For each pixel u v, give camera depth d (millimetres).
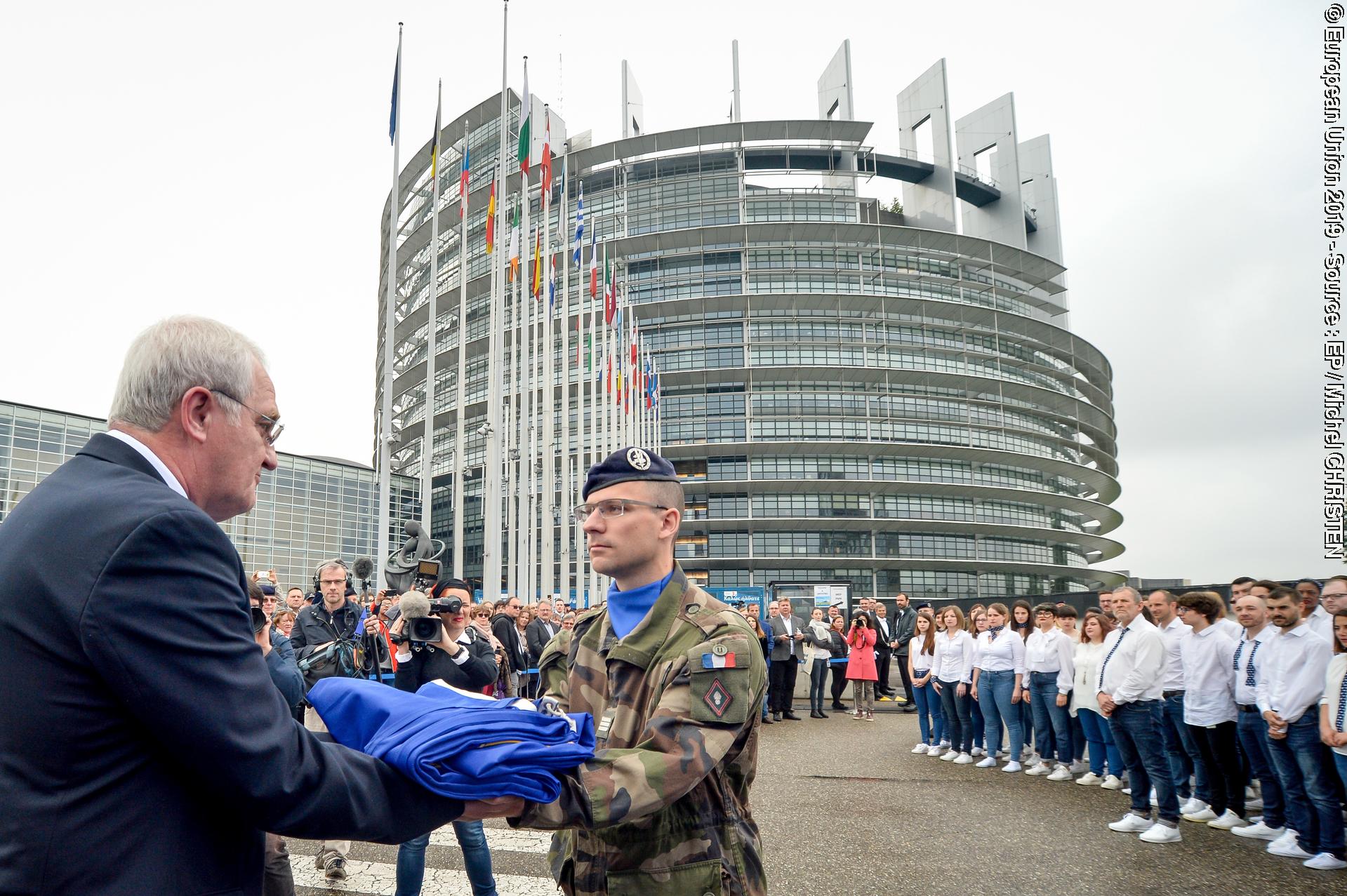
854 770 9898
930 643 11633
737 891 1922
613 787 1610
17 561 1245
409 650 5340
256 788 1177
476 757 1359
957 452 70875
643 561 2127
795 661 16047
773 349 70625
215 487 1515
